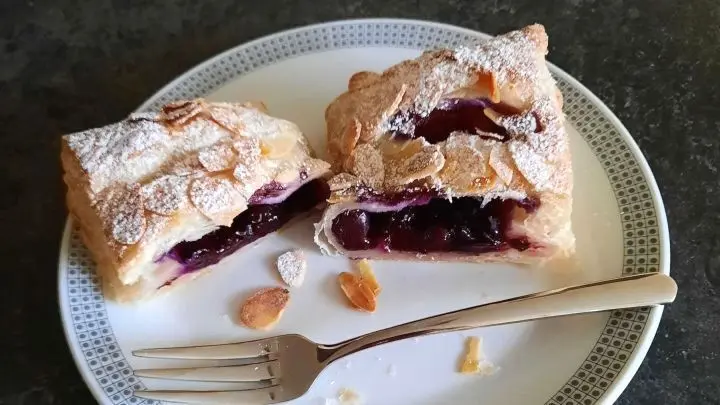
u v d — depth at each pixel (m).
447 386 0.23
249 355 0.24
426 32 0.31
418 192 0.25
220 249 0.26
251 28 0.34
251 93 0.30
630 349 0.22
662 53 0.31
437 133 0.27
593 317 0.23
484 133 0.26
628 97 0.30
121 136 0.26
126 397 0.23
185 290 0.26
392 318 0.25
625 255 0.25
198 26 0.34
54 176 0.30
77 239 0.26
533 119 0.25
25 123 0.32
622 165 0.26
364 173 0.26
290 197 0.27
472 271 0.26
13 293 0.27
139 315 0.25
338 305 0.26
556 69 0.29
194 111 0.26
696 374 0.23
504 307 0.23
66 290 0.25
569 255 0.25
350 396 0.23
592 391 0.22
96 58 0.34
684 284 0.25
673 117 0.29
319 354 0.24
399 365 0.24
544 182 0.24
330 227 0.26
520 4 0.33
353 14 0.34
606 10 0.33
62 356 0.25
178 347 0.24
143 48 0.34
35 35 0.35
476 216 0.26
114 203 0.25
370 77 0.28
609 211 0.26
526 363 0.23
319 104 0.30
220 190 0.25
